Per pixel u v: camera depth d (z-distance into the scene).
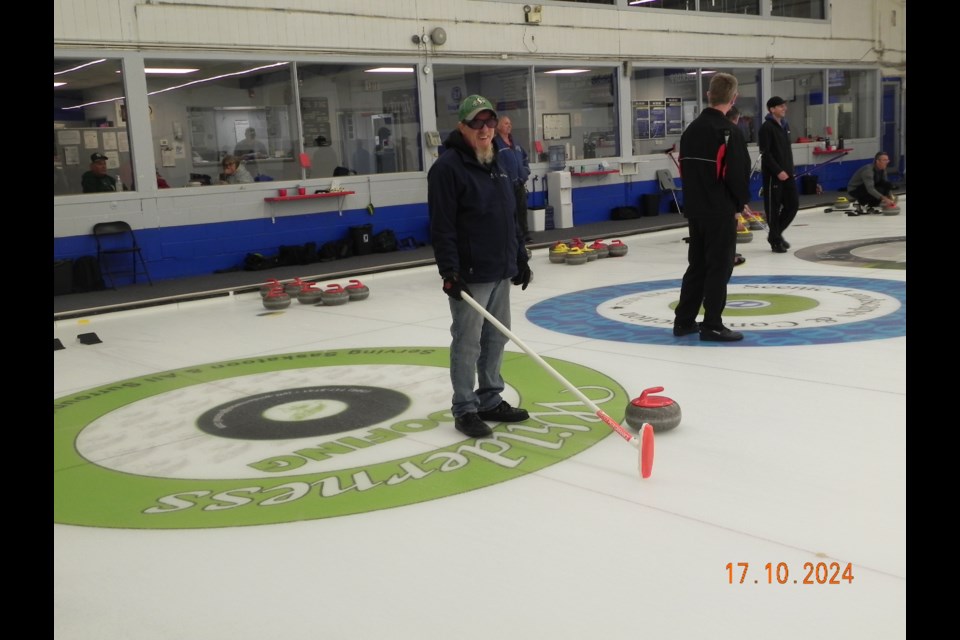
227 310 8.39
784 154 9.83
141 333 7.38
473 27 13.11
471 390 4.04
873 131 20.36
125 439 4.29
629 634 2.24
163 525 3.16
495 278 3.96
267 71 11.24
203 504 3.36
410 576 2.64
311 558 2.82
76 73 9.76
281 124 11.51
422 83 12.69
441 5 12.71
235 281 9.99
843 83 19.48
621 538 2.82
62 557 2.91
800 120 18.78
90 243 9.95
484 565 2.69
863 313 6.28
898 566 2.51
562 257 10.39
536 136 14.42
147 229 10.38
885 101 20.59
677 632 2.24
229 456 3.95
